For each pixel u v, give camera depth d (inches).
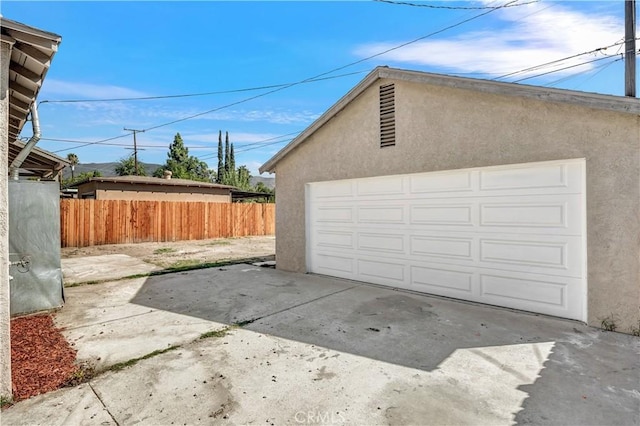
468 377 116.3
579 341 145.6
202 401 103.8
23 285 193.0
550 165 179.0
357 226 273.3
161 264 370.6
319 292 239.6
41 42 111.3
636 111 143.3
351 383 113.3
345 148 273.0
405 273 243.9
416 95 227.9
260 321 178.9
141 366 127.9
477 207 206.7
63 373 122.8
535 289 185.0
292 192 319.0
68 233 516.1
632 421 91.0
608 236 157.5
